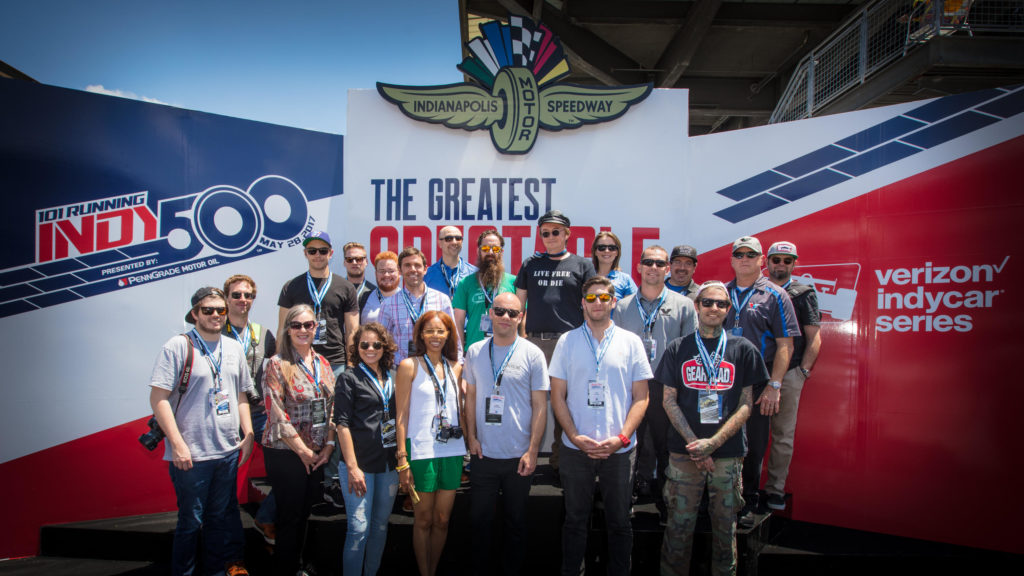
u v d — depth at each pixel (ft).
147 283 14.56
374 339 10.14
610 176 15.42
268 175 15.47
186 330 14.79
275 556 10.45
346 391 9.98
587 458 10.03
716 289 10.11
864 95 20.61
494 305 10.30
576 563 10.11
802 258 14.16
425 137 15.67
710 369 10.10
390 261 12.87
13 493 13.43
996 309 12.00
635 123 15.40
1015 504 11.76
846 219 13.67
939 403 12.48
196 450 10.14
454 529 11.71
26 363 13.70
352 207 15.75
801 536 12.69
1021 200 11.84
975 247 12.23
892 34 20.07
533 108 15.38
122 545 12.85
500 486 11.14
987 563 11.44
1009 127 12.01
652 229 15.31
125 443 14.25
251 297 12.32
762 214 14.61
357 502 9.85
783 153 14.42
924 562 11.55
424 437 10.05
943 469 12.40
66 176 14.07
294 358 10.61
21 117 13.80
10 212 13.69
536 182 15.52
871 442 13.10
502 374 10.19
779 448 12.61
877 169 13.38
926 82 18.17
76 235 14.08
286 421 10.20
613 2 26.84
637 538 11.10
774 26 26.40
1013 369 11.82
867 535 12.75
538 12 26.40
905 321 12.89
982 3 16.85
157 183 14.67
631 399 10.27
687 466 10.07
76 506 13.79
